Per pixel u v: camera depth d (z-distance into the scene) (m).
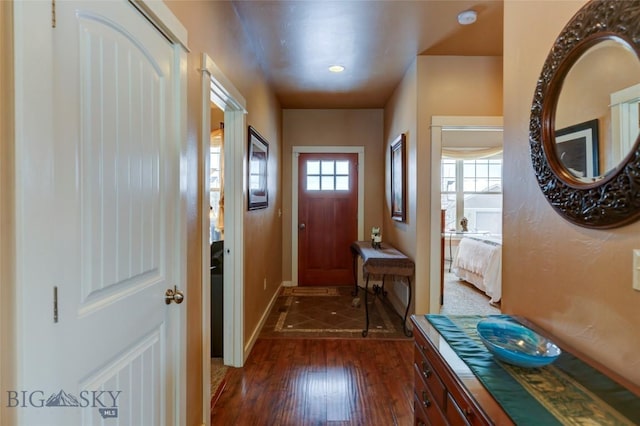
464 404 0.94
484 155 6.54
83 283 0.92
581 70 1.12
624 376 0.97
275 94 4.24
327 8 2.36
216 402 2.13
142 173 1.21
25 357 0.73
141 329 1.21
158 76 1.32
